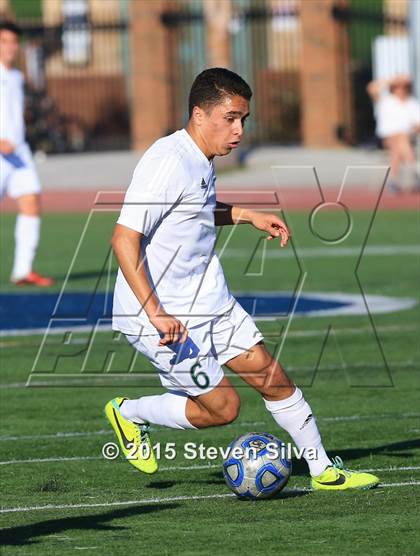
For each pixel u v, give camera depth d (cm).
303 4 11931
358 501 2209
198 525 2061
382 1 13238
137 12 12081
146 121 12138
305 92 11975
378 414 3002
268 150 11650
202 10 12281
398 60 11675
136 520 2100
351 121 12250
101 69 13425
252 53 12581
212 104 2130
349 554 1888
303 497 2250
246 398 3234
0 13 12850
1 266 5941
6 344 3988
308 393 3259
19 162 5103
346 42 12181
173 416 2275
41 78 12588
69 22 12544
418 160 9706
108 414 2375
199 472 2477
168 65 12206
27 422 2955
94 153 12125
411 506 2167
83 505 2209
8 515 2142
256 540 1966
